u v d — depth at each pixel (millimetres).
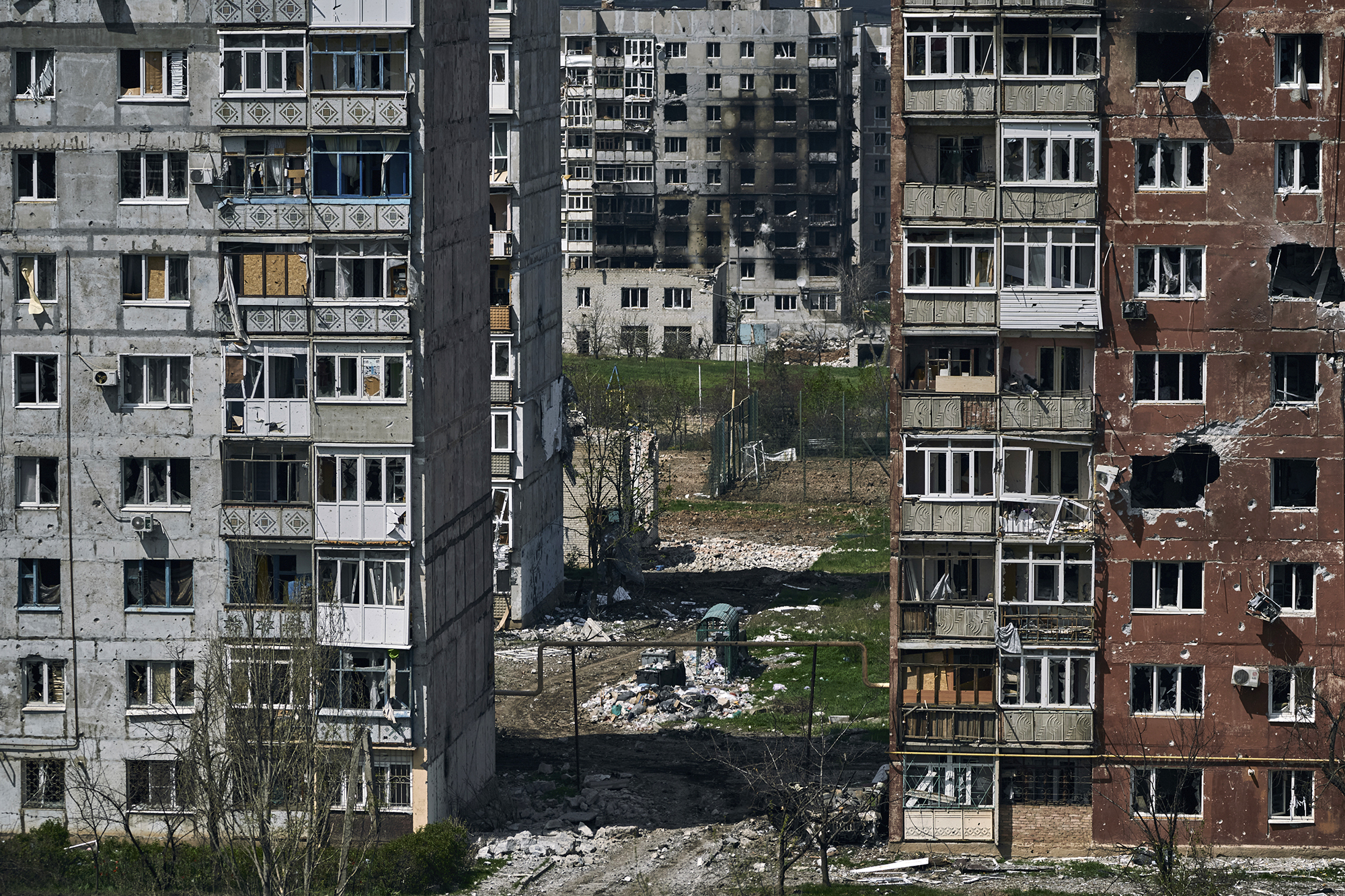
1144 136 89438
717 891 88375
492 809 99875
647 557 160375
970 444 91438
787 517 175500
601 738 113812
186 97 90938
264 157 91000
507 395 133750
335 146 90500
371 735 91062
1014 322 90375
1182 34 89125
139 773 93625
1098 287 90062
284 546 92125
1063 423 90500
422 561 90750
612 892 88312
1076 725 90875
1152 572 90938
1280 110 88938
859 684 122625
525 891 88438
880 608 140500
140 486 92812
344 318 90375
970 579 92438
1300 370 90125
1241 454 90000
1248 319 89750
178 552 92438
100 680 93125
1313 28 88562
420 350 90375
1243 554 90188
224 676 87312
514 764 109000
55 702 93625
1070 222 89750
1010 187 89938
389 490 90750
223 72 90562
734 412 190375
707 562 159750
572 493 157375
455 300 96375
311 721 85562
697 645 101250
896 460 91938
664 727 115438
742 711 118312
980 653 92312
